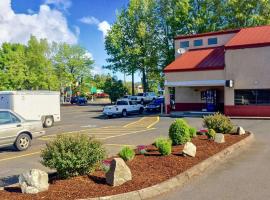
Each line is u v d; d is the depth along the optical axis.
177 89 37.72
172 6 50.94
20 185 8.15
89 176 9.10
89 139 9.31
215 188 8.53
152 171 9.64
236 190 8.30
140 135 19.98
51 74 74.62
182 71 33.94
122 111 37.53
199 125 24.30
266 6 45.81
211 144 13.79
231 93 30.66
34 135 16.81
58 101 29.70
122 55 55.75
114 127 25.80
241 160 11.67
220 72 31.67
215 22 47.88
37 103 27.73
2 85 60.78
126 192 7.79
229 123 17.12
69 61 86.50
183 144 13.55
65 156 8.70
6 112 16.00
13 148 17.22
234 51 30.50
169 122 27.55
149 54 53.69
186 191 8.37
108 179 8.41
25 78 63.75
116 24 56.44
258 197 7.73
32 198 7.53
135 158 11.35
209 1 47.62
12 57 62.12
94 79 105.69
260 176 9.50
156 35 53.50
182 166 10.20
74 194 7.70
